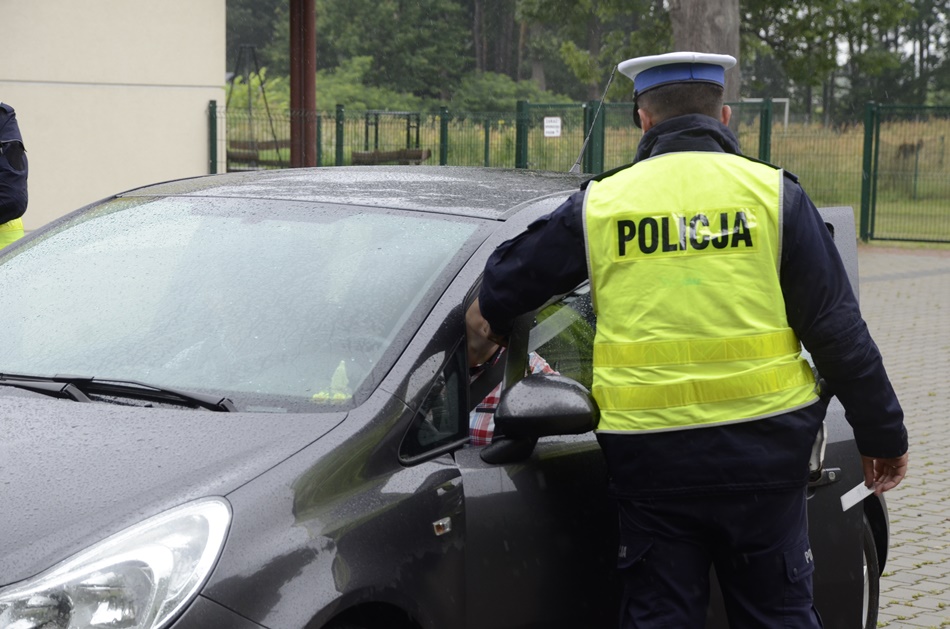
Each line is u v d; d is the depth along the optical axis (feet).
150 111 47.78
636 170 9.34
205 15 48.60
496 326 9.59
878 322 43.75
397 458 8.93
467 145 59.98
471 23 257.14
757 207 9.12
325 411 9.00
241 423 8.79
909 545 19.63
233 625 7.48
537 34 241.96
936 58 284.61
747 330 9.04
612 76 10.07
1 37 44.68
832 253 9.31
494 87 228.22
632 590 9.39
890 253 65.00
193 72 48.52
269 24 262.06
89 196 46.88
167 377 9.55
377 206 11.14
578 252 9.29
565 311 11.23
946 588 17.72
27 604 7.17
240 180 12.55
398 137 58.85
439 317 9.70
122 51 46.93
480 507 9.32
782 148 67.67
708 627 10.68
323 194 11.62
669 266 9.07
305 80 57.41
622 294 9.16
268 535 7.86
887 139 67.77
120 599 7.26
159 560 7.43
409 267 10.18
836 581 12.03
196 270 10.63
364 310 9.83
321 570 7.97
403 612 8.73
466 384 9.73
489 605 9.37
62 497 7.83
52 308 10.62
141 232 11.41
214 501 7.82
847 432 12.26
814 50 104.99
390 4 229.86
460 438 9.59
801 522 9.37
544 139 60.34
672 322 9.04
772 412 9.05
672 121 9.49
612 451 9.27
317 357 9.48
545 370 10.68
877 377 9.37
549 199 11.74
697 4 64.85
